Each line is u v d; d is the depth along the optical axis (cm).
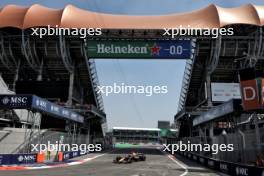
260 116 2959
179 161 3584
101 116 6612
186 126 6969
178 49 6044
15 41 6203
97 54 6156
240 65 5900
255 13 6069
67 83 5056
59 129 4453
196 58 6375
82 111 5534
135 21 6184
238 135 2255
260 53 6078
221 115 2586
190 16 6300
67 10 6291
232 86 5972
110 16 6366
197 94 7294
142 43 6109
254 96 1981
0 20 6078
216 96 5934
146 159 3831
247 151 2119
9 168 2258
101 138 7306
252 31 6131
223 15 6056
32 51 6188
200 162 3139
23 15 6131
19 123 3638
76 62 6606
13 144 2942
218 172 2305
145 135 10988
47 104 2816
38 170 2178
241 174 1844
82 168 2416
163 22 6141
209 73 6191
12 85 6612
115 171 2186
